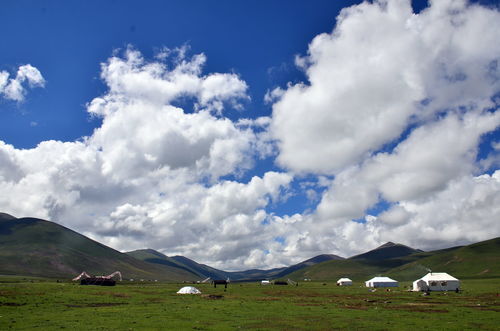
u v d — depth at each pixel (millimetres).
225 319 52500
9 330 41688
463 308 69625
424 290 133750
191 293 105750
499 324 48844
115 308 64250
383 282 179500
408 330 44156
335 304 78000
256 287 155625
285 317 55344
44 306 64750
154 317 52844
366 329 45031
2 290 83312
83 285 129625
